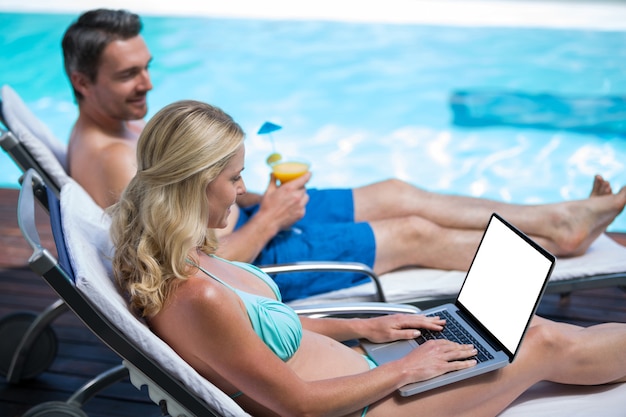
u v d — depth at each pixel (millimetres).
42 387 2883
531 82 6883
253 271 2102
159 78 7148
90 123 2918
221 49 7762
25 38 7859
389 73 7219
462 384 1901
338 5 9031
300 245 2857
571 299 3424
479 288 2168
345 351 2072
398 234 2902
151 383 1719
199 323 1675
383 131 6184
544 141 5891
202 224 1723
